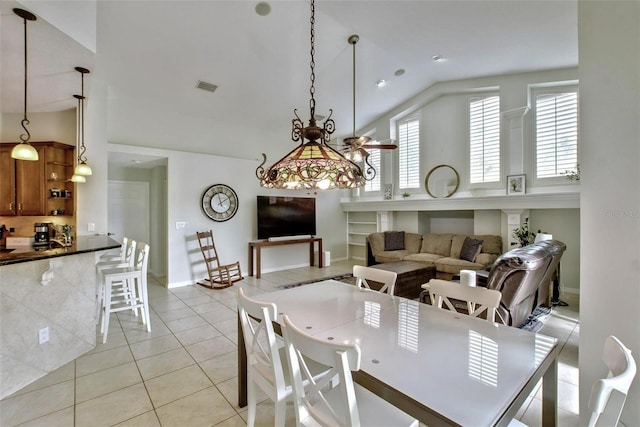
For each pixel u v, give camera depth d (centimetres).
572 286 486
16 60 283
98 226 430
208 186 573
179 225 536
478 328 172
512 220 528
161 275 612
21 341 238
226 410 208
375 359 137
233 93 510
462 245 564
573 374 250
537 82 499
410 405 109
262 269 650
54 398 221
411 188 683
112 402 216
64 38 248
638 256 145
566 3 300
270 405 215
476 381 119
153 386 236
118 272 339
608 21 158
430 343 153
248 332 183
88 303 295
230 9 342
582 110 175
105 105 440
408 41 399
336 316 191
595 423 93
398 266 466
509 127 537
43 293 256
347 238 826
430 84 591
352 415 108
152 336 327
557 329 340
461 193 605
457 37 382
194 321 371
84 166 357
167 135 537
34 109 414
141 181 629
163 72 431
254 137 649
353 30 393
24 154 277
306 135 202
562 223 493
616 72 155
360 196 786
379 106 650
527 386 119
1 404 215
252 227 636
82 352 287
